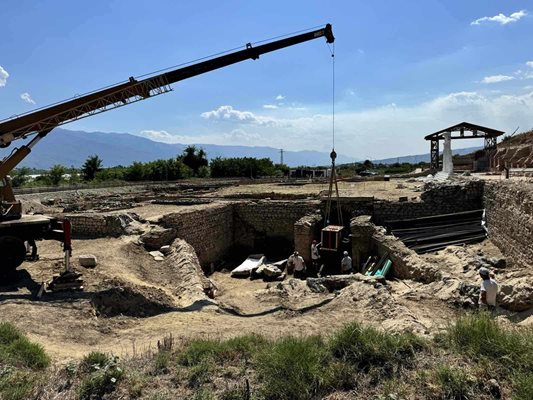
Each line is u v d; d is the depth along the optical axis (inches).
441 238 783.7
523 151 1165.7
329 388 197.9
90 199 1200.2
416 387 190.7
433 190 920.3
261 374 211.9
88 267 494.9
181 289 489.1
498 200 674.2
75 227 705.6
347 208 962.1
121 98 491.2
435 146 1769.2
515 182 629.6
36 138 468.4
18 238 427.2
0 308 337.4
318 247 824.3
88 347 283.1
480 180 887.7
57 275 410.0
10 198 459.2
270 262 887.1
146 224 727.1
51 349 265.0
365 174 2368.4
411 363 210.2
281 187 1512.1
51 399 193.9
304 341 244.1
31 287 404.8
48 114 458.3
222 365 228.2
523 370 190.1
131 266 541.0
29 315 325.1
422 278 543.5
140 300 407.2
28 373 212.5
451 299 396.2
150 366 229.8
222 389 203.3
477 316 250.2
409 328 286.8
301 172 2306.8
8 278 419.5
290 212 996.6
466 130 1657.2
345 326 249.3
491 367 195.9
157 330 332.5
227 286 693.3
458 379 186.9
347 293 441.1
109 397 197.8
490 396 179.0
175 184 1814.7
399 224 890.7
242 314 418.6
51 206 1038.4
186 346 258.4
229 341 261.1
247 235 1024.9
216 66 518.9
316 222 882.8
